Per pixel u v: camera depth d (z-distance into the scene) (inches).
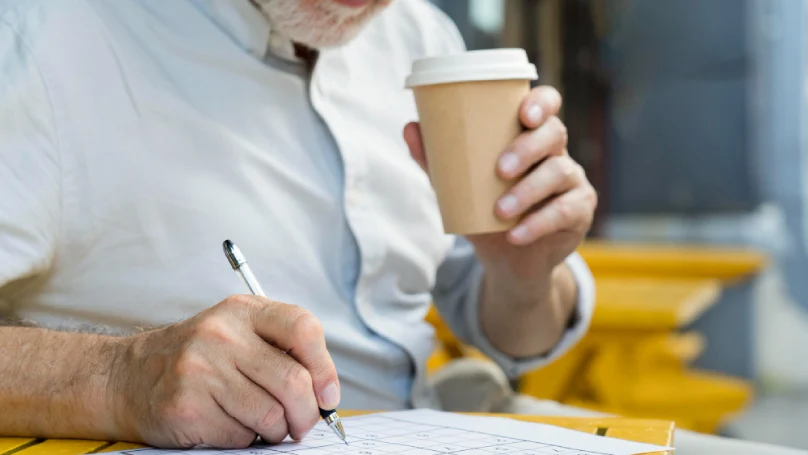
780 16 231.5
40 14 46.2
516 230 46.3
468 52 41.8
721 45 227.0
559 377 96.6
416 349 55.4
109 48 47.9
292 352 33.7
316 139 53.4
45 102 44.6
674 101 229.9
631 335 92.7
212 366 33.2
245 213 49.9
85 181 46.1
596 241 218.7
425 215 58.3
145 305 48.3
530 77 42.8
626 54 229.1
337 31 49.8
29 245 43.2
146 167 47.9
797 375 225.9
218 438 33.3
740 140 228.8
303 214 52.2
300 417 33.2
